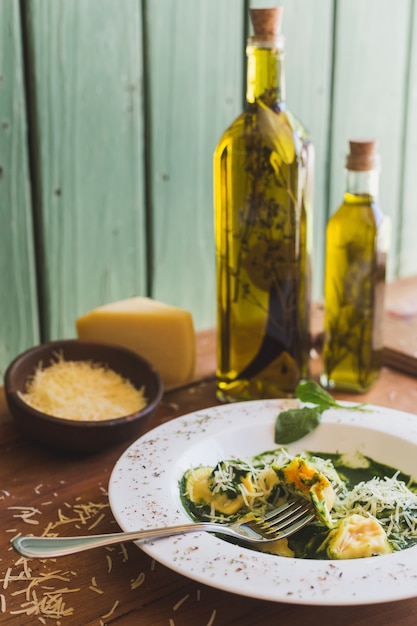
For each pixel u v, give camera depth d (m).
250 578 0.74
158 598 0.79
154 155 1.20
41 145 1.11
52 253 1.15
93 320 1.06
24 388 0.98
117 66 1.14
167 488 0.84
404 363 1.10
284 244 0.97
